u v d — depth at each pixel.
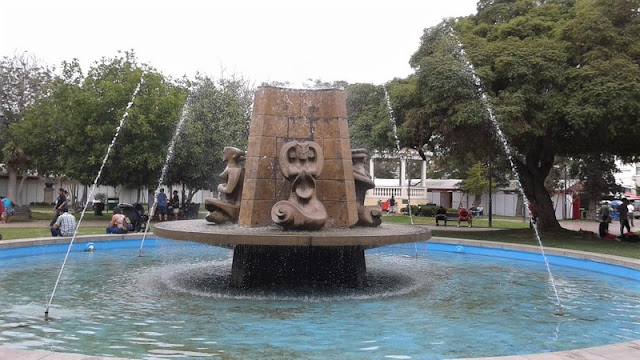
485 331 6.25
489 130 16.91
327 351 5.25
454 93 16.52
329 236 7.72
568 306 7.86
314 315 6.86
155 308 7.15
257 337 5.74
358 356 5.10
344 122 9.50
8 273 10.02
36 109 25.78
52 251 13.10
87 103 22.28
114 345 5.33
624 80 15.41
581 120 15.41
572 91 16.31
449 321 6.72
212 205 9.39
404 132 20.20
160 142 22.91
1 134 35.97
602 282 10.23
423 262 12.96
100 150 22.17
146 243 15.32
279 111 9.43
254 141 9.31
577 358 4.38
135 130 21.84
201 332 5.92
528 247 13.77
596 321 6.91
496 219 37.62
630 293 9.05
